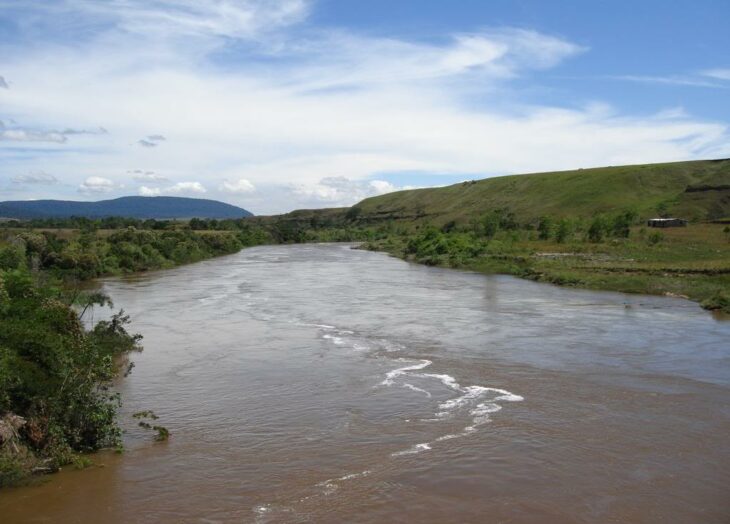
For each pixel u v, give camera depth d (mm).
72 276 66625
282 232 176250
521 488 16891
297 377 27844
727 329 37406
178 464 18828
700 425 21172
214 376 28156
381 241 157375
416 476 17703
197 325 40500
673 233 108375
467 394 24938
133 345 33750
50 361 20469
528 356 30891
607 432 20656
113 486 17406
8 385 18719
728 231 103812
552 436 20406
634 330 37250
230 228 172625
